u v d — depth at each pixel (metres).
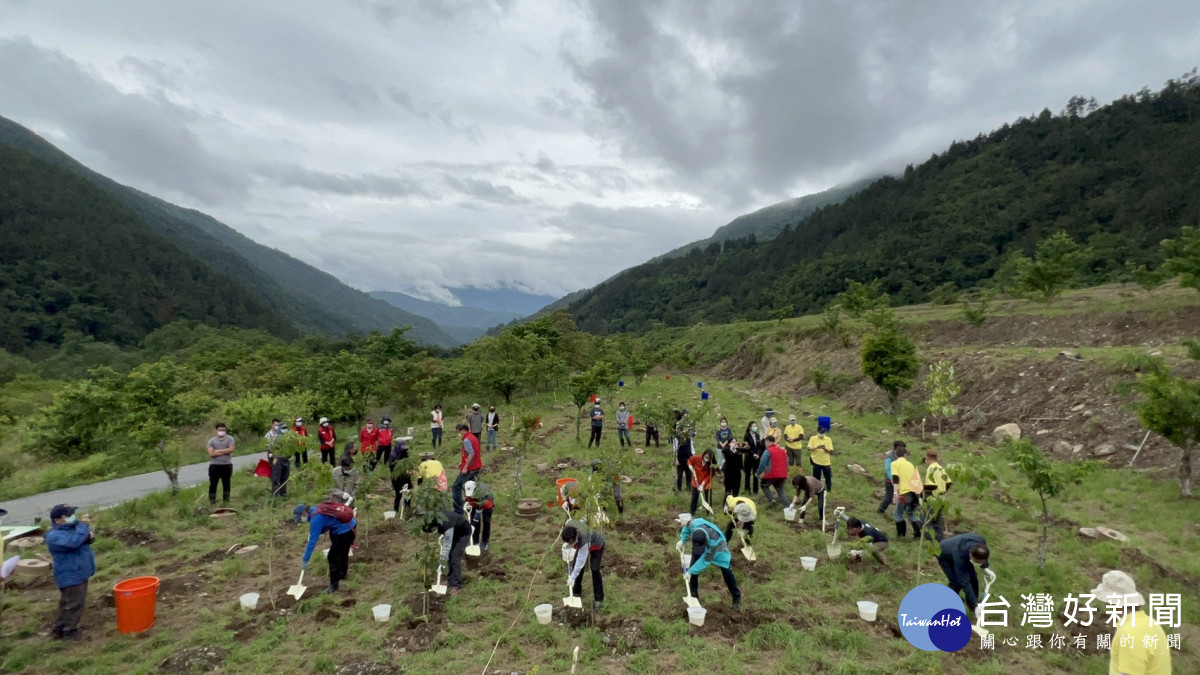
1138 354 16.16
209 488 12.13
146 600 6.74
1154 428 11.48
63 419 19.38
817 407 27.25
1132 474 12.66
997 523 10.74
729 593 7.81
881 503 11.02
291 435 12.30
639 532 10.16
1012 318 29.20
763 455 11.48
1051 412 16.75
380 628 6.75
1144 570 8.27
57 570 6.48
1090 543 9.52
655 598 7.66
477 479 10.16
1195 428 11.03
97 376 18.20
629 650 6.34
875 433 20.02
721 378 49.28
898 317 38.84
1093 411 15.58
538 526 10.59
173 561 8.98
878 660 6.23
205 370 42.44
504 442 19.97
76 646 6.42
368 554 9.23
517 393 37.69
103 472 16.67
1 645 6.38
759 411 26.28
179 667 5.91
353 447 10.31
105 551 9.33
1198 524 9.99
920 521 9.34
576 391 19.86
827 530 10.25
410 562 8.86
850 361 32.00
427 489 7.46
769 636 6.61
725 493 11.97
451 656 6.14
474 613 7.06
